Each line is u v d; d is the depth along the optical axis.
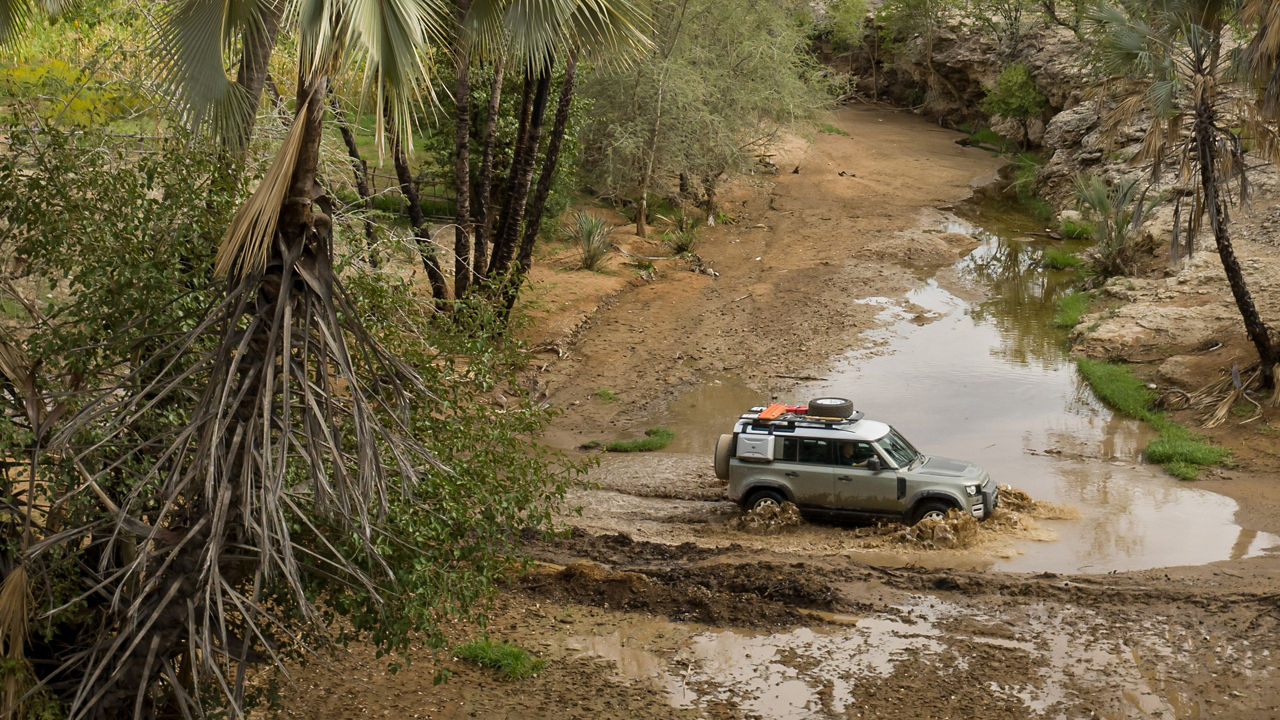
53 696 6.80
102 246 7.44
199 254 7.64
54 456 7.38
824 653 11.05
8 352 7.02
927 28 61.75
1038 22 56.22
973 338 27.19
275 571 7.20
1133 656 10.73
